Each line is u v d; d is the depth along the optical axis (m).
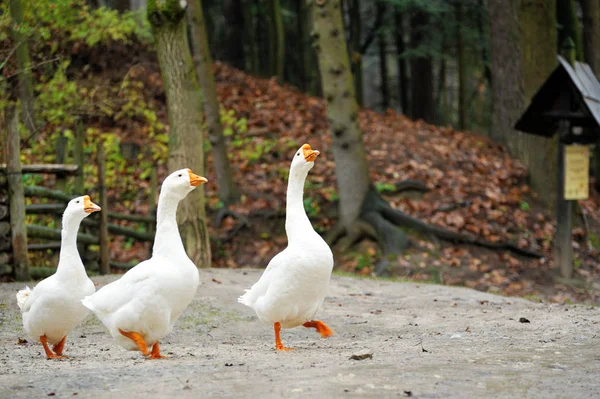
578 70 15.02
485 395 4.54
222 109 21.48
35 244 11.70
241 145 19.92
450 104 38.50
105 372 5.20
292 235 6.62
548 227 17.70
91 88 18.22
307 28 28.34
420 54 28.22
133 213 17.28
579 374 5.13
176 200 6.11
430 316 8.88
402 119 22.95
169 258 6.00
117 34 19.69
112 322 5.96
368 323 8.48
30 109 15.08
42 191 11.67
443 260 15.71
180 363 5.62
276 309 6.49
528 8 20.09
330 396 4.45
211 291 10.15
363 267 15.80
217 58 32.75
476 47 29.89
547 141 19.03
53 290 6.14
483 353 6.02
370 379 4.88
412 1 26.14
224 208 17.38
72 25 17.72
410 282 12.53
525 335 7.16
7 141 10.79
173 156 12.75
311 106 22.31
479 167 19.38
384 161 19.06
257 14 32.19
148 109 20.52
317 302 6.64
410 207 17.33
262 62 33.44
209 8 33.38
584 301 14.30
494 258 16.12
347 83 16.44
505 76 20.97
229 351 6.55
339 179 16.66
